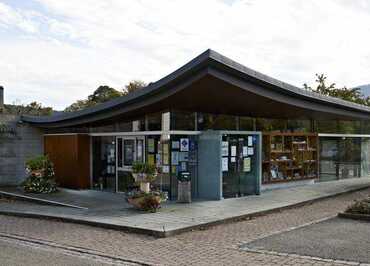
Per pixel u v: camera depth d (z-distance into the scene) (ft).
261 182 52.06
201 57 34.60
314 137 62.69
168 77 37.78
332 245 25.25
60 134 54.95
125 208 39.58
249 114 52.34
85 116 50.44
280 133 55.72
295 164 58.70
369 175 77.87
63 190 52.47
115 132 50.75
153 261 22.93
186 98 41.57
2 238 29.32
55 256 24.09
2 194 49.08
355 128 74.23
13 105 91.97
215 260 22.81
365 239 26.76
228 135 46.93
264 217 36.91
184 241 27.66
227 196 46.91
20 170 59.00
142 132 46.91
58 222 35.09
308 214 38.01
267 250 24.48
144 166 40.40
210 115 48.75
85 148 53.62
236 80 37.93
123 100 43.50
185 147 45.80
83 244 27.12
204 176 46.16
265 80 39.58
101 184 53.26
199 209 38.65
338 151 69.92
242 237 28.45
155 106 43.60
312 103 50.16
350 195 51.96
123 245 26.76
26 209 40.55
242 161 48.29
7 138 58.08
